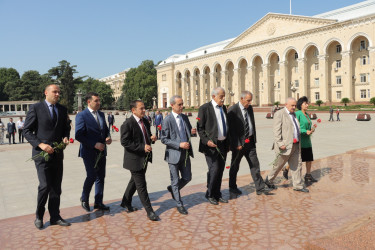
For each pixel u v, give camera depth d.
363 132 20.08
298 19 58.50
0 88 105.06
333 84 55.34
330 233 4.07
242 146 6.14
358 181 7.19
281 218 4.98
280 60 61.66
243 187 7.15
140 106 5.27
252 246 3.98
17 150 17.27
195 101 84.31
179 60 88.56
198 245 4.09
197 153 13.38
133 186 5.61
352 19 49.62
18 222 5.31
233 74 75.38
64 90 92.38
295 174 6.59
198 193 6.82
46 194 4.89
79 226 5.00
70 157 13.48
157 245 4.15
